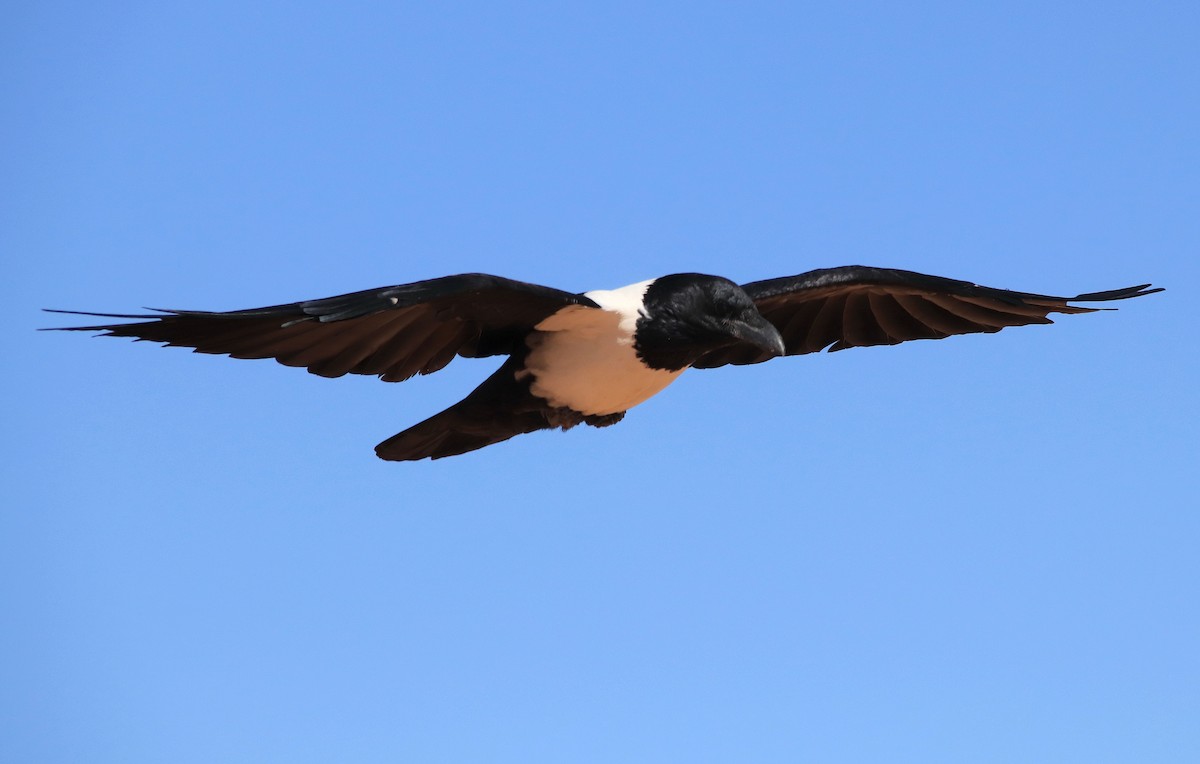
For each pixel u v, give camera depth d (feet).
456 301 40.73
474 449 46.62
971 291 50.98
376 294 38.24
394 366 42.37
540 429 46.06
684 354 44.83
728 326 44.96
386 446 45.37
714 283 44.98
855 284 50.29
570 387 44.32
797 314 52.39
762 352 51.93
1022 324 53.42
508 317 42.52
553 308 42.22
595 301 43.09
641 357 44.16
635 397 45.47
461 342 43.14
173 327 37.01
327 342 40.40
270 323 37.83
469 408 44.96
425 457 46.47
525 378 44.11
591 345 43.73
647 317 43.88
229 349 39.06
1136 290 52.26
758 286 49.62
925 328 53.47
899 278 50.42
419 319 41.19
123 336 36.81
